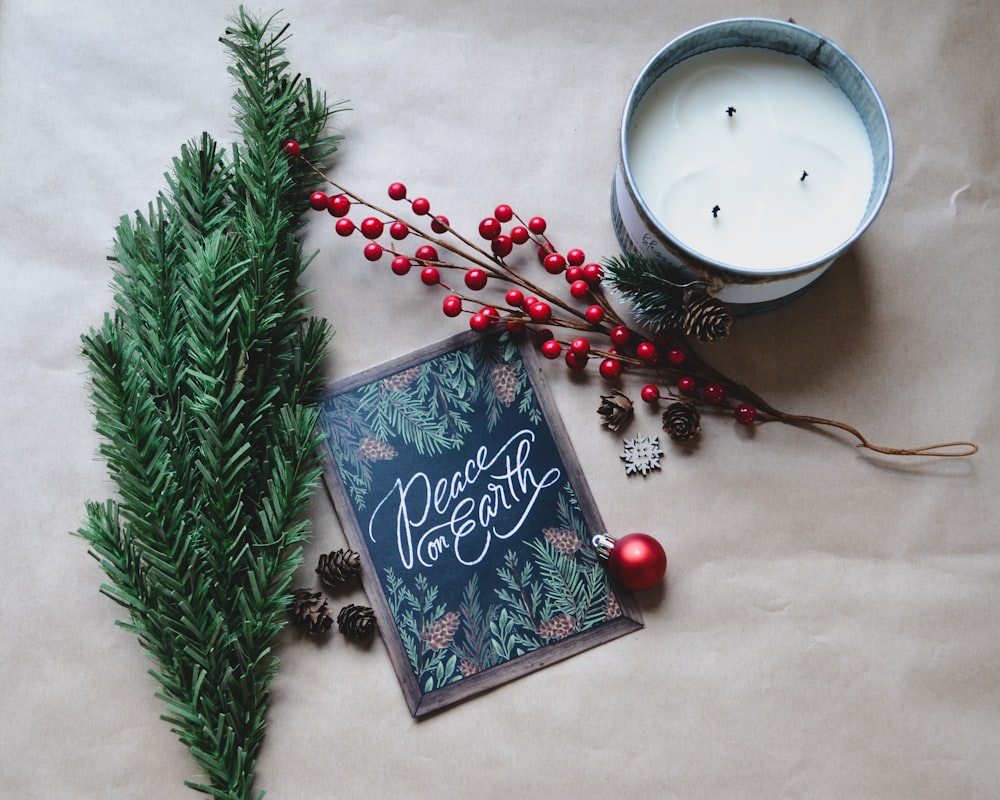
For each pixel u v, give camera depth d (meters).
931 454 0.61
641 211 0.55
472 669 0.60
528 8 0.64
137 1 0.64
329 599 0.61
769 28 0.57
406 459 0.61
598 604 0.61
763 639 0.61
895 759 0.60
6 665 0.60
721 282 0.55
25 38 0.64
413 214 0.63
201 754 0.56
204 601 0.56
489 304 0.62
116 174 0.63
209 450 0.55
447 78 0.64
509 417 0.62
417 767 0.60
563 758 0.60
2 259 0.63
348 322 0.63
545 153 0.64
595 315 0.60
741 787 0.60
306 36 0.64
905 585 0.61
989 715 0.60
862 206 0.58
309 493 0.58
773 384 0.62
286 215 0.60
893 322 0.63
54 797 0.59
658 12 0.64
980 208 0.63
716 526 0.62
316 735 0.60
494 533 0.61
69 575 0.61
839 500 0.62
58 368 0.62
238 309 0.57
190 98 0.64
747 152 0.58
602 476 0.62
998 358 0.62
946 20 0.64
